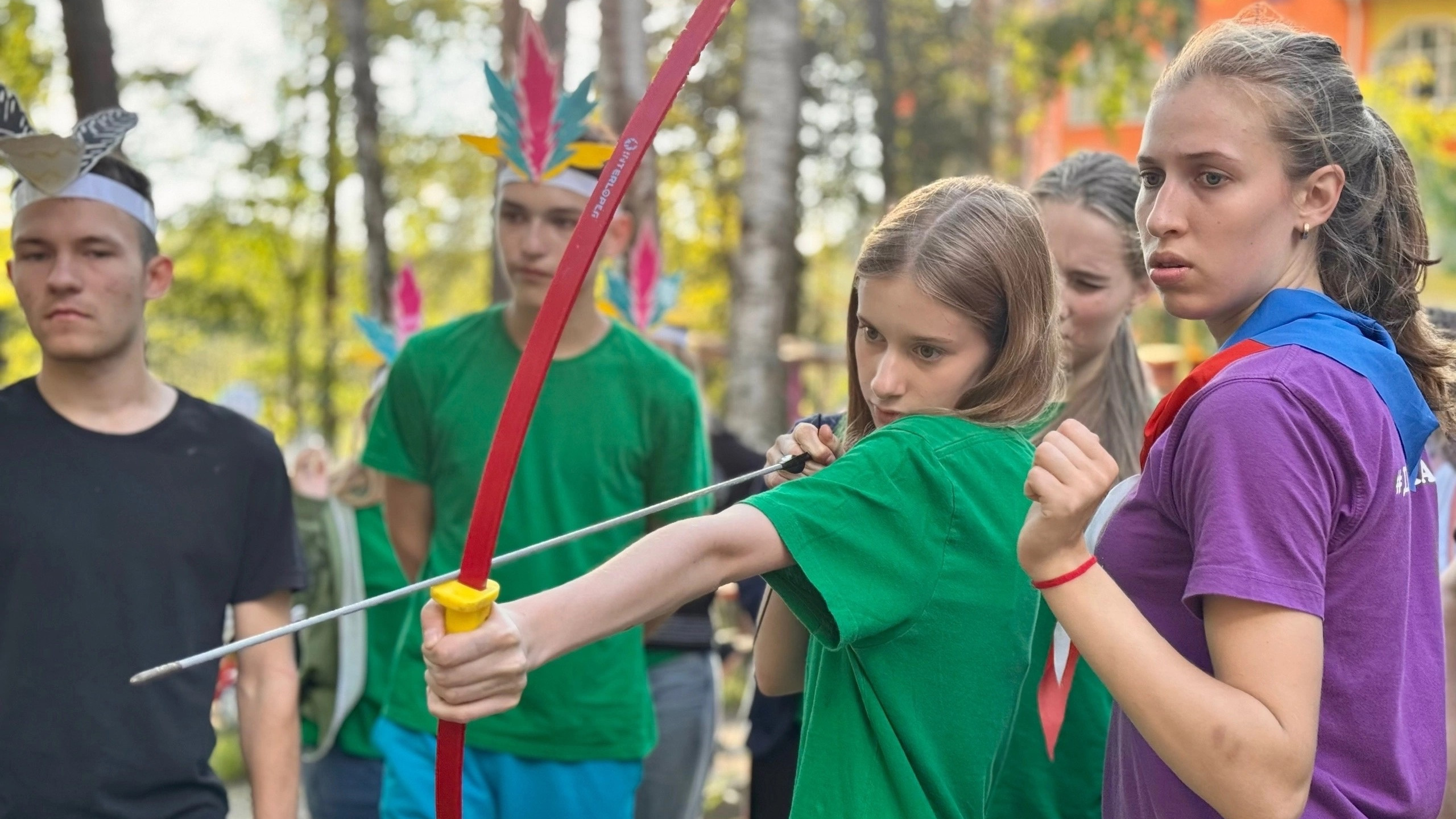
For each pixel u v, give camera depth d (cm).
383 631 390
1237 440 155
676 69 168
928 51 1541
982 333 189
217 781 256
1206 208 168
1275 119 165
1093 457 158
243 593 262
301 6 1591
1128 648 156
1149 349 899
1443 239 1477
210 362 1823
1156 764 168
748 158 927
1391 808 163
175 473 253
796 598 179
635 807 375
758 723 327
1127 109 1852
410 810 316
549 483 321
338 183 1566
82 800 237
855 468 180
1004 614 186
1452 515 321
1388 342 172
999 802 244
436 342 333
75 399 251
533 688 319
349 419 1633
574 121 313
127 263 251
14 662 238
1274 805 149
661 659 378
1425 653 173
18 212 249
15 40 841
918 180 1548
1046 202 271
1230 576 150
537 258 317
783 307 929
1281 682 149
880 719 183
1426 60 1784
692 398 334
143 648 244
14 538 240
